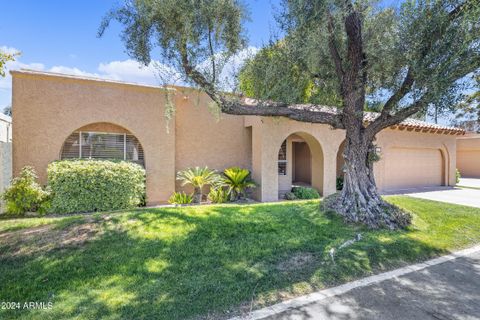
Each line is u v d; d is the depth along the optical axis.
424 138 18.11
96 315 3.28
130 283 4.05
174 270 4.49
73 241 5.52
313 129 14.45
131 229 6.25
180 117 13.70
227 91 7.95
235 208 8.84
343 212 7.67
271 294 3.88
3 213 9.54
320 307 3.62
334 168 14.97
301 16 6.97
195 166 14.03
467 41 5.66
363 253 5.39
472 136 28.45
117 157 12.50
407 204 10.15
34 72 10.80
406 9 6.41
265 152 13.39
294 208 8.84
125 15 6.98
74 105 11.39
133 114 12.37
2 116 13.14
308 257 5.17
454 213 9.09
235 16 7.30
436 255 5.59
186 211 8.09
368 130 8.01
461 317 3.45
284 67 8.23
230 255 5.14
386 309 3.60
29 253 4.96
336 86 8.34
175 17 6.64
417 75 6.15
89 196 9.55
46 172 10.95
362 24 7.57
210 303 3.59
